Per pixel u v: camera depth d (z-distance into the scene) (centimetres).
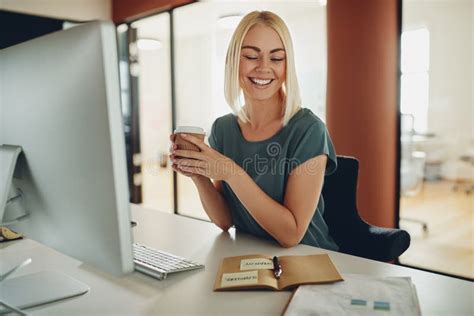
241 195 102
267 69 118
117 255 60
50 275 87
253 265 89
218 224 129
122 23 503
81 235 65
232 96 126
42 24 460
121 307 72
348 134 296
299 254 102
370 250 142
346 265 93
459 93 561
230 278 83
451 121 566
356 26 285
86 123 58
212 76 796
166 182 645
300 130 114
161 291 79
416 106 561
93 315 69
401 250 141
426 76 574
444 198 490
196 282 84
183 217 147
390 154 288
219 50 759
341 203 151
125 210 59
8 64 71
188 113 860
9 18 438
